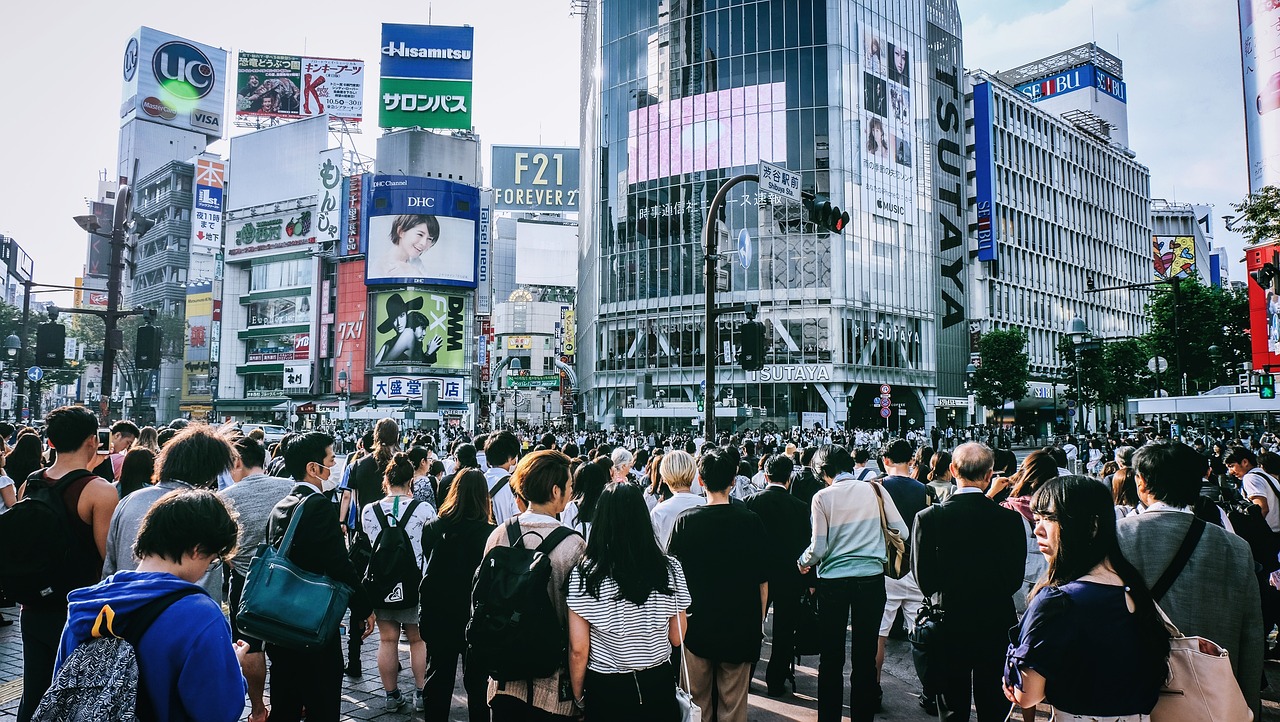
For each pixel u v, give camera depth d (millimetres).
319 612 3795
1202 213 130625
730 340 52125
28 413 31172
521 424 62156
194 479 4289
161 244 91000
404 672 6613
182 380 76812
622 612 3395
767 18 52938
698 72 54406
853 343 51500
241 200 73438
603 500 3516
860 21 54188
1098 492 2711
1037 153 76625
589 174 69688
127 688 2156
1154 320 43875
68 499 4375
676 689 3539
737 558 4406
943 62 62750
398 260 63781
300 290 69062
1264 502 6398
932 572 4621
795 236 51688
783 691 6266
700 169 53875
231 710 2326
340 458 31344
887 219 55188
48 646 4148
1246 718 2551
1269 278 19281
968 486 4773
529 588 3445
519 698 3539
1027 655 2654
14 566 3996
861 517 5273
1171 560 3258
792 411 50969
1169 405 22938
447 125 72812
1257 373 21141
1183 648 2617
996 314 68438
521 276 129875
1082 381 52781
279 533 3988
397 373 63250
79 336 74312
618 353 57031
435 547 4902
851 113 52812
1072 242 81125
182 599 2324
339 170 67625
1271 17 28891
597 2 61812
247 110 80812
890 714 5723
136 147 105750
